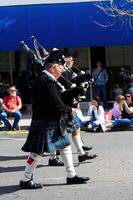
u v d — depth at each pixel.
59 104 8.66
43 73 8.78
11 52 21.88
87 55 21.61
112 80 21.62
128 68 21.66
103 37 19.75
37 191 8.73
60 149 8.93
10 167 10.90
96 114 16.23
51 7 19.86
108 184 8.96
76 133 10.84
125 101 16.88
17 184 9.31
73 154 11.94
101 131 16.03
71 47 19.81
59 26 19.75
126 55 21.67
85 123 16.34
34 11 19.86
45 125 8.68
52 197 8.30
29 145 8.76
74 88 9.93
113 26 19.72
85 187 8.82
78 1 19.88
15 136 16.05
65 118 9.98
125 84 21.58
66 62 10.48
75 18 19.75
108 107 21.31
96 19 19.72
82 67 21.62
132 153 11.83
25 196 8.47
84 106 20.91
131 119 16.42
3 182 9.53
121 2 19.59
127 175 9.62
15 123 17.38
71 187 8.86
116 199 8.02
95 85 20.91
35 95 8.73
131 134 15.19
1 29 19.83
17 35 19.81
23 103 21.88
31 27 19.80
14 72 21.84
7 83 21.61
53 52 8.84
